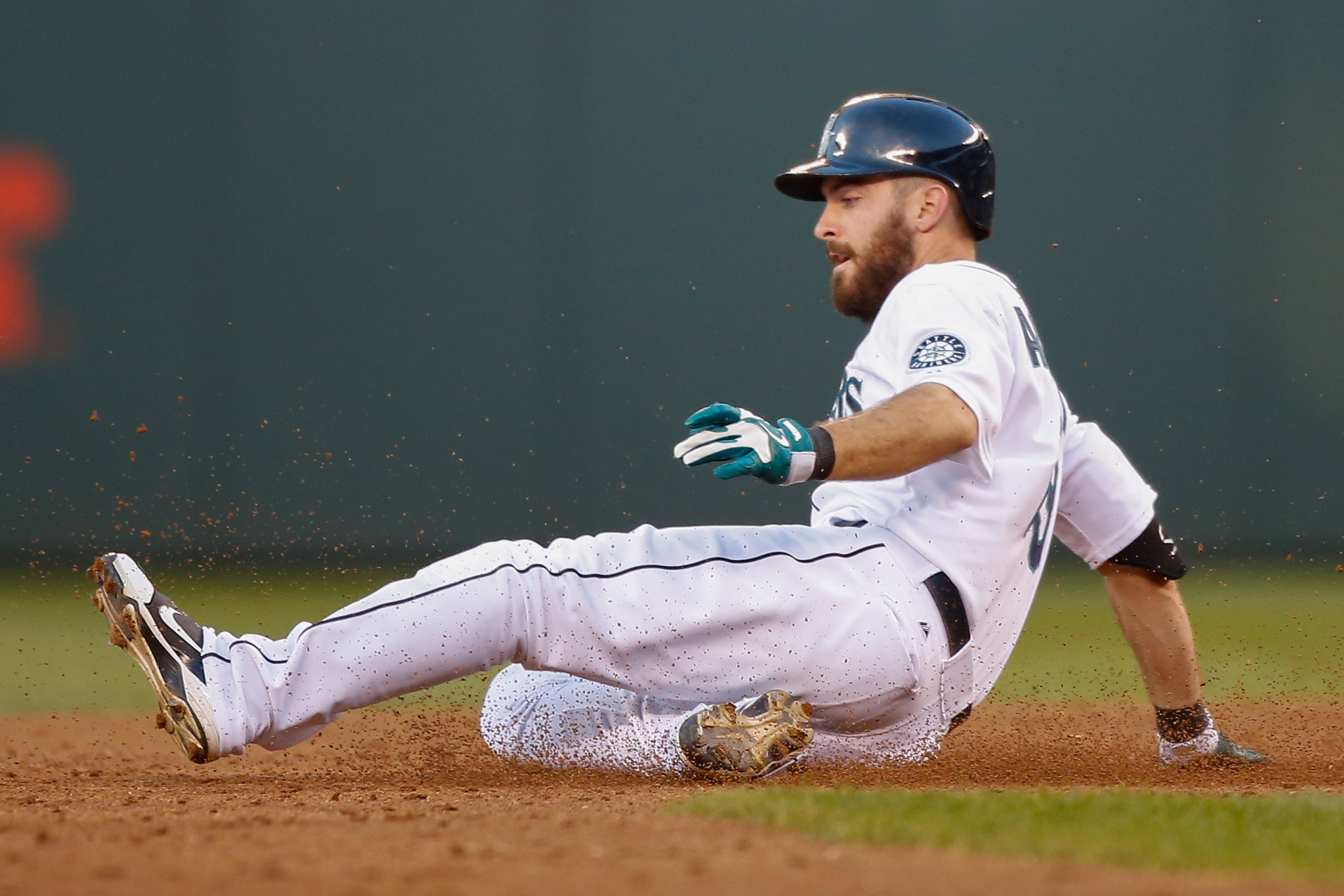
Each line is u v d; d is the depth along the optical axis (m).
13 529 42.47
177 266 44.38
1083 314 46.88
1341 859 6.32
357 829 7.52
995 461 10.42
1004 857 6.41
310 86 45.44
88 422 43.28
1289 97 47.00
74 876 6.13
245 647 10.16
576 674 10.29
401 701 20.23
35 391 43.12
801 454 9.20
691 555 10.19
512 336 46.09
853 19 47.34
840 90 47.38
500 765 11.83
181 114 44.69
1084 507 12.36
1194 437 46.66
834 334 46.94
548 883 5.92
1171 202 47.06
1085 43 47.16
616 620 10.04
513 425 45.81
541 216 46.50
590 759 11.04
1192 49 47.16
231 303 44.59
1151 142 47.12
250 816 8.32
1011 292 10.89
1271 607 34.88
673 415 46.38
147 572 39.72
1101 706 19.44
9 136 43.84
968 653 10.40
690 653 10.09
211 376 44.31
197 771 12.82
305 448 44.59
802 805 7.91
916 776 10.70
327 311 45.09
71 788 10.71
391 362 45.31
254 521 44.16
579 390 46.12
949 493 10.29
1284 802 8.02
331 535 44.22
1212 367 46.78
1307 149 46.84
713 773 10.05
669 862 6.36
